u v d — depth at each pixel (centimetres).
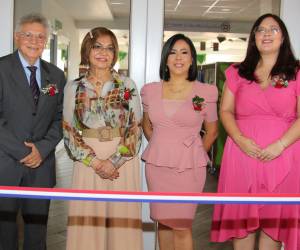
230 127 268
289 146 262
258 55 267
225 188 271
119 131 265
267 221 269
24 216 284
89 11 749
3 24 328
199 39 675
